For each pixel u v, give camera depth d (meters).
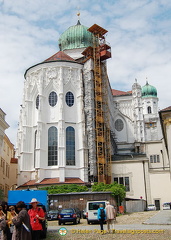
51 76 73.12
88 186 65.00
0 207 14.93
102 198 51.00
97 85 75.12
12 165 85.81
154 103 156.62
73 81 73.81
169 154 33.06
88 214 34.09
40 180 65.81
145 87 159.50
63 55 79.62
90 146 68.94
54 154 68.44
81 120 70.75
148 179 68.31
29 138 71.56
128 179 69.31
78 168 68.12
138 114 100.88
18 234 12.51
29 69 76.12
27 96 73.94
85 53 80.44
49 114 71.19
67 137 69.50
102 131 71.25
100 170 67.94
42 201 25.45
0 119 56.22
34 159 69.94
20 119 76.44
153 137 107.62
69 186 60.03
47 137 69.69
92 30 80.94
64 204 51.12
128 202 58.03
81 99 72.44
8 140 75.56
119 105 103.56
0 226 14.27
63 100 71.06
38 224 15.70
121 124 101.38
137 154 79.19
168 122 33.91
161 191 66.94
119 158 74.62
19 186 67.31
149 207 62.66
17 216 12.57
